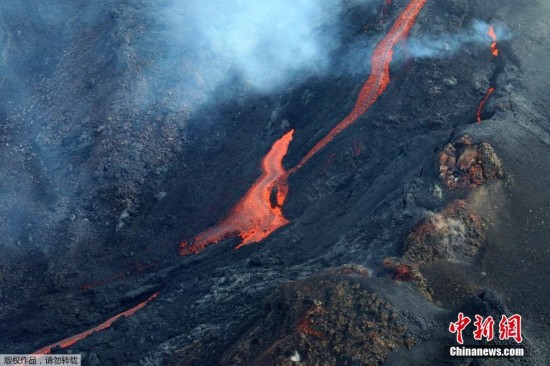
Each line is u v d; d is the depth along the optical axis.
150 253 54.94
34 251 57.66
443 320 32.62
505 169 42.06
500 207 40.38
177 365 37.38
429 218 38.75
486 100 54.19
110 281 53.66
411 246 37.94
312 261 42.66
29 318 51.00
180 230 56.09
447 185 41.69
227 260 48.78
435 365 30.25
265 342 33.66
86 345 43.75
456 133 45.69
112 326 45.81
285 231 48.06
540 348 33.47
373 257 39.03
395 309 32.53
